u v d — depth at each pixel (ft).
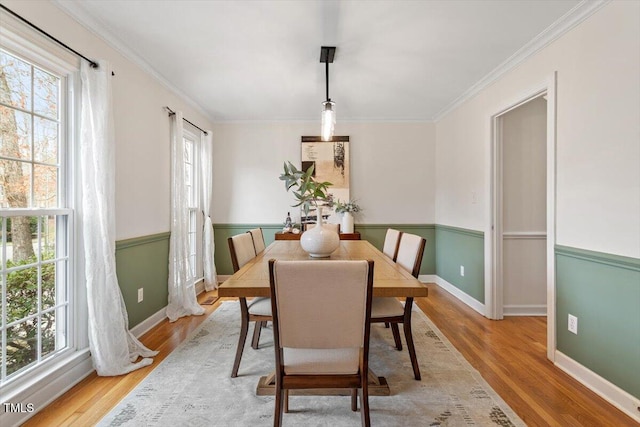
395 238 8.66
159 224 9.98
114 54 7.79
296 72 9.70
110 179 6.91
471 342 8.32
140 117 8.95
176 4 6.42
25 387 5.23
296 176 7.13
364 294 4.26
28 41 5.43
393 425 5.09
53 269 6.22
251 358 7.43
